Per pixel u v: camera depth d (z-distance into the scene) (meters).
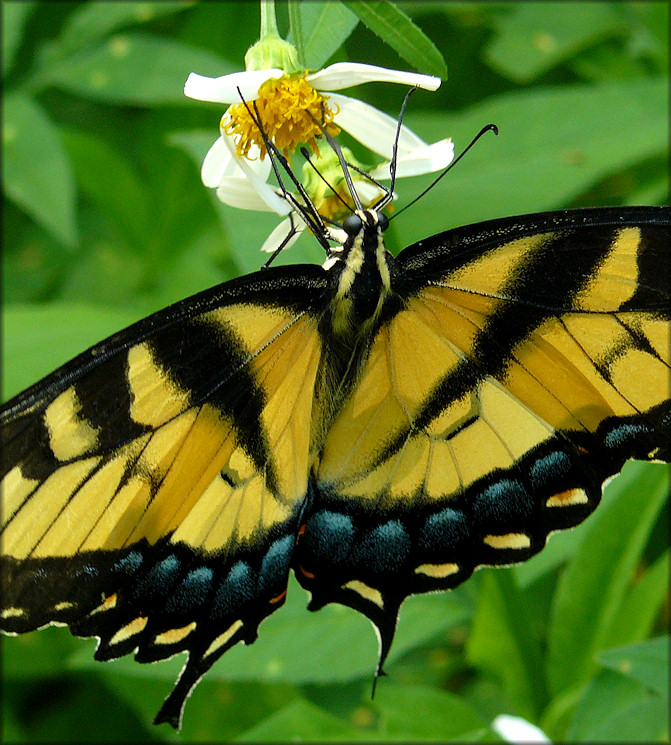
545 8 0.76
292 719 0.69
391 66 0.77
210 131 0.77
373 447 0.65
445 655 0.75
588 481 0.64
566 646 0.69
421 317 0.65
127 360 0.63
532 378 0.64
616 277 0.63
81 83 0.76
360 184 0.66
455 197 0.72
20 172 0.74
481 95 0.77
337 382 0.65
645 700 0.68
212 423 0.64
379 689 0.70
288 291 0.64
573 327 0.64
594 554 0.69
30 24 0.77
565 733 0.70
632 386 0.64
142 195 0.78
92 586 0.63
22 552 0.63
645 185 0.74
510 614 0.69
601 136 0.72
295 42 0.65
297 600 0.69
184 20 0.81
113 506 0.63
